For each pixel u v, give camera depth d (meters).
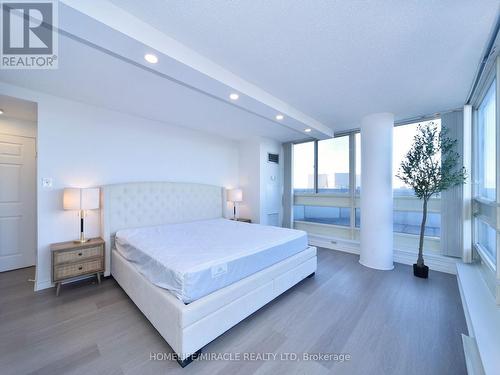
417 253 3.35
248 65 2.05
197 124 3.85
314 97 2.74
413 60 1.94
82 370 1.44
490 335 1.54
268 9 1.40
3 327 1.88
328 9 1.40
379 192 3.26
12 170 3.15
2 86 2.32
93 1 1.31
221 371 1.46
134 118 3.40
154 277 1.91
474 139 2.84
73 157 2.82
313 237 4.68
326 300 2.37
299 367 1.49
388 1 1.33
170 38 1.68
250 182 4.85
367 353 1.61
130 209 3.21
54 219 2.68
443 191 3.13
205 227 3.39
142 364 1.50
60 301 2.31
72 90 2.51
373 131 3.29
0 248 3.06
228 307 1.77
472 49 1.77
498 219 1.84
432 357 1.57
